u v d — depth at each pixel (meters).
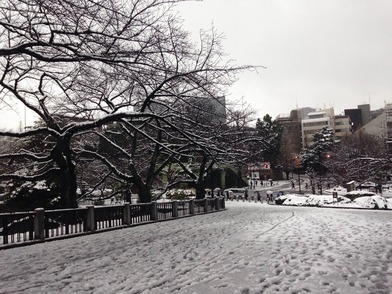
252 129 34.75
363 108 165.38
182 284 6.77
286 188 83.56
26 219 13.28
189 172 35.97
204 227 17.69
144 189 27.75
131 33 14.32
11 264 9.39
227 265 8.28
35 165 26.56
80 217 16.12
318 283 6.46
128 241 13.38
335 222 18.22
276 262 8.35
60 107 26.58
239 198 61.19
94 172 38.00
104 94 25.77
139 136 34.31
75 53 13.70
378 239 11.82
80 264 9.19
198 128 29.58
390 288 6.10
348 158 55.47
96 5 12.48
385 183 67.94
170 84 24.47
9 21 13.29
